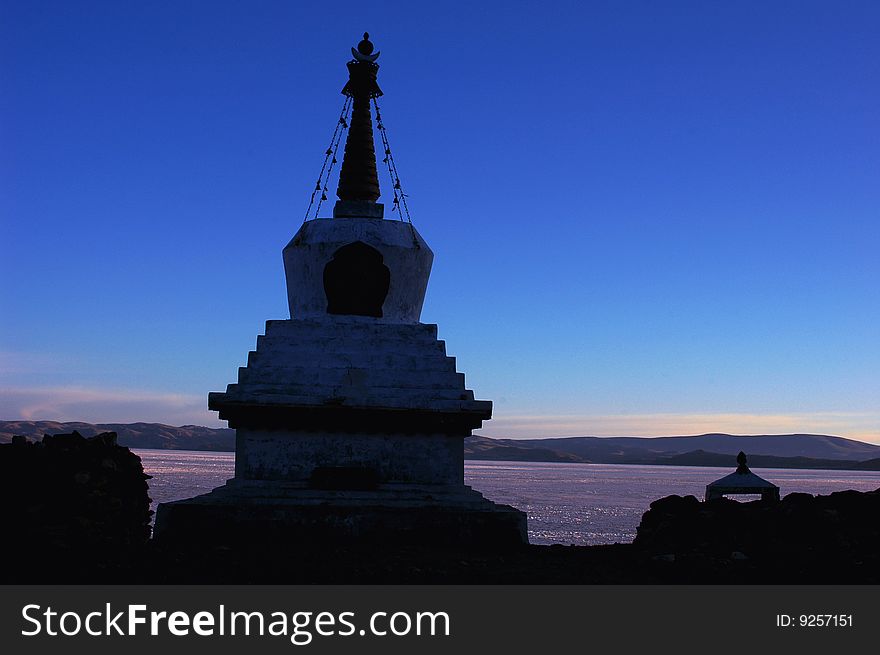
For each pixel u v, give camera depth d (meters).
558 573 16.59
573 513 99.50
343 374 22.80
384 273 24.14
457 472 22.98
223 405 22.05
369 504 21.58
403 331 23.55
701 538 18.20
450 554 18.91
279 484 22.17
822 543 16.91
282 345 23.06
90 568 15.42
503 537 21.22
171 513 20.91
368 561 17.45
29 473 17.19
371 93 25.80
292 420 22.36
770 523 17.81
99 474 18.30
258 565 16.52
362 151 25.30
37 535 16.20
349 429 22.61
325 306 24.14
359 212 24.84
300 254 24.30
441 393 22.89
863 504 17.81
